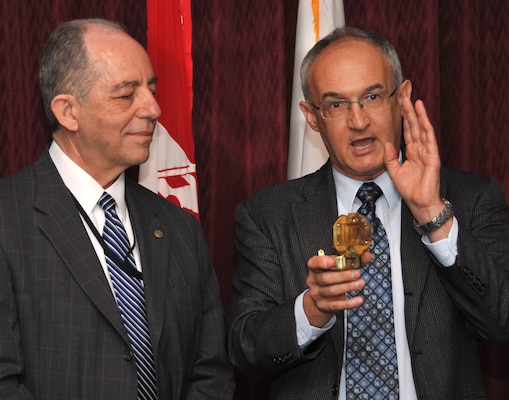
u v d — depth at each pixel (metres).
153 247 2.18
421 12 2.95
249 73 2.97
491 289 2.06
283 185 2.41
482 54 3.01
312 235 2.24
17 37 2.72
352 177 2.29
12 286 1.96
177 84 2.69
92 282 1.99
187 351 2.17
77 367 1.94
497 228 2.25
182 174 2.68
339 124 2.20
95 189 2.12
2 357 1.89
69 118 2.11
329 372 2.13
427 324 2.12
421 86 2.95
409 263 2.17
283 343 2.06
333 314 2.03
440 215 2.06
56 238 2.01
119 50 2.11
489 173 3.01
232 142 2.95
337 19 2.81
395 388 2.09
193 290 2.22
